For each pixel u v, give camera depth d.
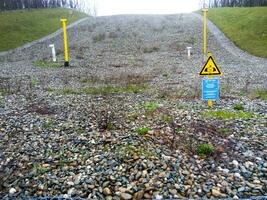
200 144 7.18
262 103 11.50
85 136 7.82
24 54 32.91
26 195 5.32
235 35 37.84
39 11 75.94
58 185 5.59
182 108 10.62
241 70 21.20
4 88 14.96
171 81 17.05
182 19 55.22
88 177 5.78
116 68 22.59
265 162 6.31
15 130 8.51
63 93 13.82
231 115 9.64
